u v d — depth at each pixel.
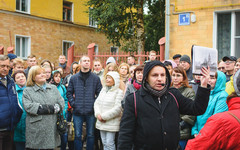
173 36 8.37
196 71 2.40
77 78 5.29
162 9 16.39
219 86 3.62
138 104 2.51
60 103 4.46
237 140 1.82
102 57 10.55
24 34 15.94
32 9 16.23
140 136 2.47
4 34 14.95
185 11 8.16
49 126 4.23
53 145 4.23
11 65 6.76
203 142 1.92
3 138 4.11
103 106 4.79
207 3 7.89
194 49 2.39
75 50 18.95
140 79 4.38
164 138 2.41
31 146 4.14
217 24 7.97
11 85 4.29
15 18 15.46
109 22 13.89
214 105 3.58
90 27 19.92
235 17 7.73
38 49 16.70
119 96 4.74
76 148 5.13
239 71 1.97
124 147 2.50
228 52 7.89
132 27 15.03
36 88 4.31
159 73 2.49
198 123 3.73
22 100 4.24
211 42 7.88
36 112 4.10
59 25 17.91
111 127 4.65
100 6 13.93
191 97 3.92
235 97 1.97
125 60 9.78
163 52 8.66
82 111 5.13
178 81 4.05
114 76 4.81
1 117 4.03
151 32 17.16
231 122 1.83
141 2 14.79
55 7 17.55
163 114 2.47
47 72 5.75
